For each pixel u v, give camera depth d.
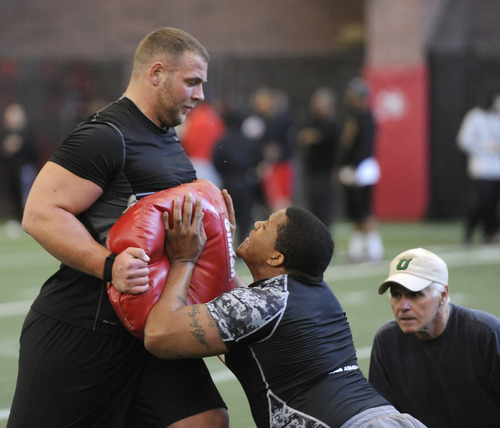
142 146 8.94
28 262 29.83
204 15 45.75
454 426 9.66
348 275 25.95
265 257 8.79
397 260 9.55
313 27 45.38
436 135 41.38
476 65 40.94
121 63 45.31
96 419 9.13
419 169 41.47
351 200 28.36
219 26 45.62
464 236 31.94
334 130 30.38
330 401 8.23
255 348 8.44
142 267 8.36
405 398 9.82
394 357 9.88
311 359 8.36
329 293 8.88
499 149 31.03
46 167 8.66
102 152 8.62
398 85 41.38
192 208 8.80
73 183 8.55
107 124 8.74
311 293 8.66
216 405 9.29
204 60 9.05
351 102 28.50
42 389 8.97
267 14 45.50
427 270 9.31
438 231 37.31
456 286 23.34
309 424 8.20
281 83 44.44
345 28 44.91
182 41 8.91
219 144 27.83
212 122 32.12
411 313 9.31
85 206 8.65
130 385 9.09
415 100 41.16
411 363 9.74
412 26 40.94
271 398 8.42
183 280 8.69
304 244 8.66
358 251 28.78
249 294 8.41
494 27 40.88
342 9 45.03
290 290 8.55
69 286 8.96
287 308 8.41
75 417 9.01
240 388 14.73
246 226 28.05
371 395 8.41
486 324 9.41
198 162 31.88
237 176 27.72
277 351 8.35
